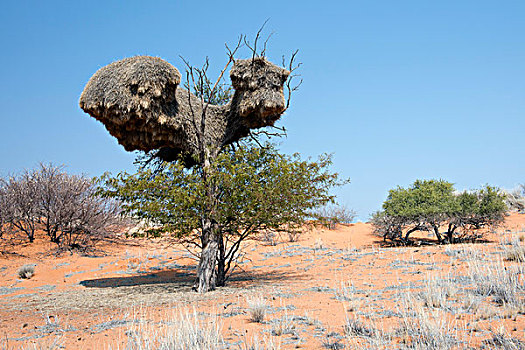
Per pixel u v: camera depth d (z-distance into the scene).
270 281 13.02
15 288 14.77
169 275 17.25
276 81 12.82
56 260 19.80
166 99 11.99
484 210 20.30
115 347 5.73
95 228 23.12
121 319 7.99
